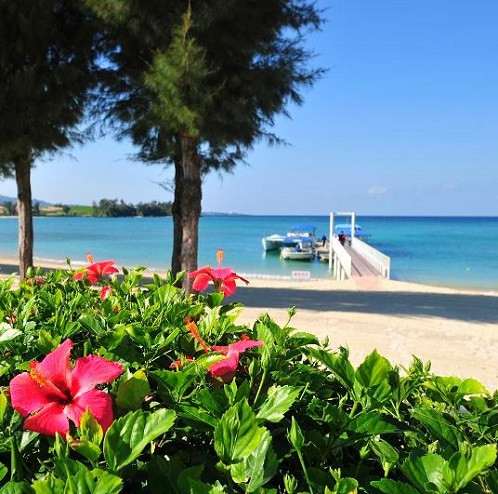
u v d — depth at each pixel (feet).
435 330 25.85
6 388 3.62
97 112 33.55
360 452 3.13
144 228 291.79
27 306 5.53
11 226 303.89
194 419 3.15
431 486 2.64
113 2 26.45
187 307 5.68
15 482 2.57
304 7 29.22
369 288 49.55
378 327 26.32
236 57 27.40
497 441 3.29
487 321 28.89
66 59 31.83
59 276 7.70
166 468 2.84
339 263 80.43
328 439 3.14
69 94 30.53
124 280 6.94
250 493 2.63
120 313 5.37
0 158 31.94
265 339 4.53
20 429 3.26
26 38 28.73
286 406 3.13
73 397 3.09
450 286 69.31
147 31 28.22
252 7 27.45
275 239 130.62
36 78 28.63
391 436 3.69
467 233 265.34
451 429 3.18
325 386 4.33
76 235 212.23
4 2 27.96
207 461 3.09
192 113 24.38
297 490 3.02
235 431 2.76
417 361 4.82
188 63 23.98
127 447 2.64
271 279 70.90
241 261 111.34
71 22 31.86
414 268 96.32
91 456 2.68
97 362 3.17
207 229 295.89
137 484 2.99
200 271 5.95
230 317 5.04
